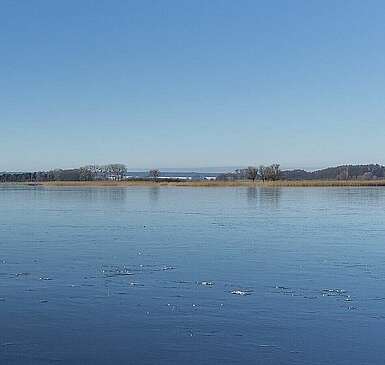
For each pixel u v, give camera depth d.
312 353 10.35
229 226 32.62
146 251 22.56
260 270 18.34
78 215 40.66
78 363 9.88
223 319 12.49
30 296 14.62
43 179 153.12
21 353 10.35
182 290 15.32
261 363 9.87
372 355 10.27
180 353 10.36
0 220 36.62
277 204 52.69
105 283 16.20
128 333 11.49
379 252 22.28
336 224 33.66
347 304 13.79
